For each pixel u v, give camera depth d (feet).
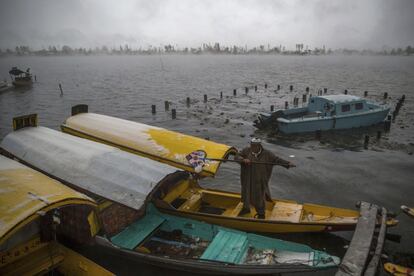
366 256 26.16
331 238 34.58
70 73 292.20
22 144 39.42
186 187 38.47
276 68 362.74
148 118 97.81
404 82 201.87
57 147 36.81
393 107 113.19
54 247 27.35
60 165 33.86
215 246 27.68
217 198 37.58
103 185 30.32
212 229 30.50
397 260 31.40
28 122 44.24
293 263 25.62
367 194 46.26
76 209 28.14
